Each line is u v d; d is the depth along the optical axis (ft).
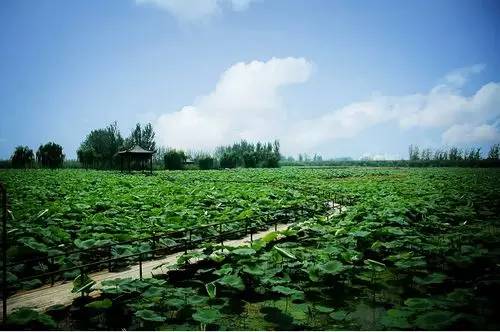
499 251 29.37
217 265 30.55
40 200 61.31
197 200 63.87
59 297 23.82
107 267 31.27
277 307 23.16
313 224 44.78
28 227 36.78
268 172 184.34
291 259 29.45
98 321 20.72
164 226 42.50
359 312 22.21
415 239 33.88
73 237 37.96
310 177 154.71
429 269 29.58
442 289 25.55
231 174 160.45
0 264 27.55
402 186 101.71
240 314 22.12
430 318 18.16
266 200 65.62
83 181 97.86
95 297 23.22
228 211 53.16
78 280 23.50
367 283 27.37
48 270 29.07
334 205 73.31
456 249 30.45
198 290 25.98
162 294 22.39
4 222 20.26
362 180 142.82
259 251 32.91
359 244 35.53
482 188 89.97
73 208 47.85
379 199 73.00
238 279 24.13
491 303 20.12
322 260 28.94
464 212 53.16
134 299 22.31
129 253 31.45
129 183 92.73
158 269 30.07
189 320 20.89
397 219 43.14
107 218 42.96
